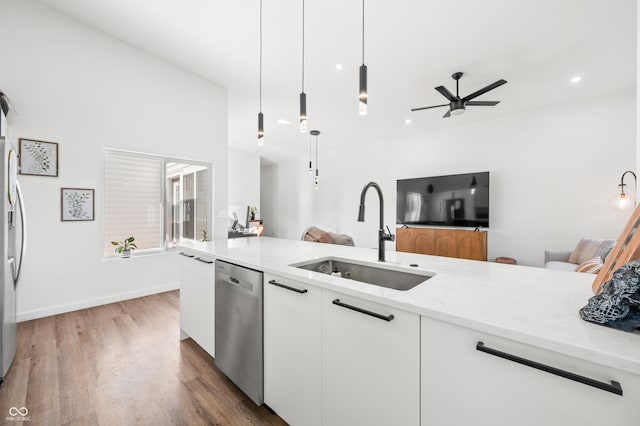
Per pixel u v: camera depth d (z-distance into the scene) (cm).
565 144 411
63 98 288
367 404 100
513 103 413
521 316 76
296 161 865
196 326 204
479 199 477
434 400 83
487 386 73
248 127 585
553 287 105
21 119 264
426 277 135
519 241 452
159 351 209
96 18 294
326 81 373
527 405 67
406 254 184
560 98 395
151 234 360
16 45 263
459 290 101
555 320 73
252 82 395
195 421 140
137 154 346
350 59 318
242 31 282
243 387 154
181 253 226
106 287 319
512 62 305
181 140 380
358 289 100
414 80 356
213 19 269
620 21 235
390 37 274
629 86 357
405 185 574
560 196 416
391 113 471
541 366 63
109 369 184
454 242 485
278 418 142
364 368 100
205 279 192
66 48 290
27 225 268
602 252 318
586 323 71
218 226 421
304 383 123
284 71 356
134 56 337
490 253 482
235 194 775
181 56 349
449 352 80
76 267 298
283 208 913
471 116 471
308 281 117
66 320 267
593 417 59
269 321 140
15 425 135
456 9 233
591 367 59
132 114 337
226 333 168
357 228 699
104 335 235
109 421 139
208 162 409
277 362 136
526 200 445
